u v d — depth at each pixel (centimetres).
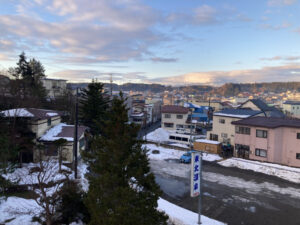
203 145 3722
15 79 4300
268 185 2305
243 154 3441
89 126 3575
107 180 936
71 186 1477
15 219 1311
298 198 1988
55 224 1264
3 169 1450
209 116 5988
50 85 6291
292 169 2734
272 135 3105
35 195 1335
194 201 1930
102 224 926
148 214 959
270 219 1628
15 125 2355
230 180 2450
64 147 2553
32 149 2375
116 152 1002
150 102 8369
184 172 2728
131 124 1058
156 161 3238
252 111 4234
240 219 1628
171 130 5650
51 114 2912
